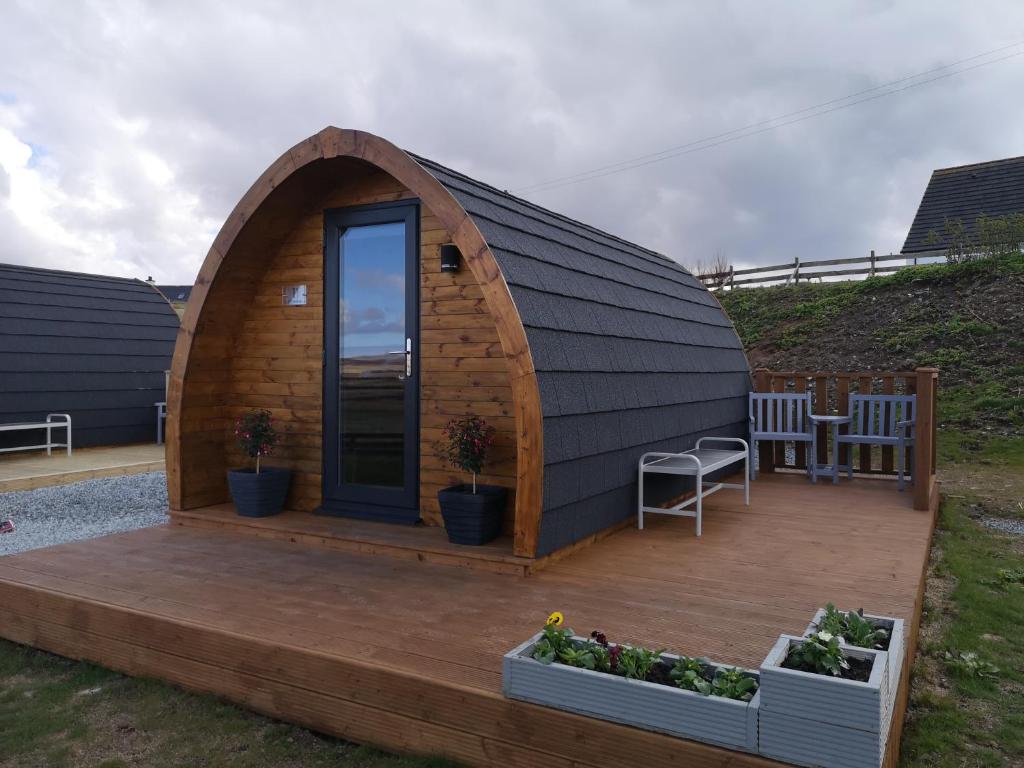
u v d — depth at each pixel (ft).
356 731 9.82
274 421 19.56
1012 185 69.21
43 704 11.18
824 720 6.99
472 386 16.63
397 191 17.61
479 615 11.83
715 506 21.61
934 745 9.85
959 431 37.27
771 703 7.23
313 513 18.81
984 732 10.21
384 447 18.01
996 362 42.78
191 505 19.36
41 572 14.53
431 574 14.30
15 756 9.67
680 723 7.68
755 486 25.23
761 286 68.49
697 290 31.17
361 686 9.77
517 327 13.85
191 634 11.37
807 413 26.45
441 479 17.11
